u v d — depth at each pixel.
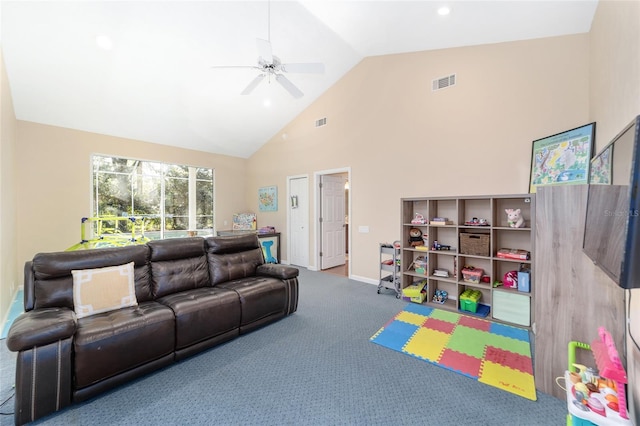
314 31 3.69
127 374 1.99
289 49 4.02
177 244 3.00
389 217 4.39
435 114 3.89
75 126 4.61
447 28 3.26
